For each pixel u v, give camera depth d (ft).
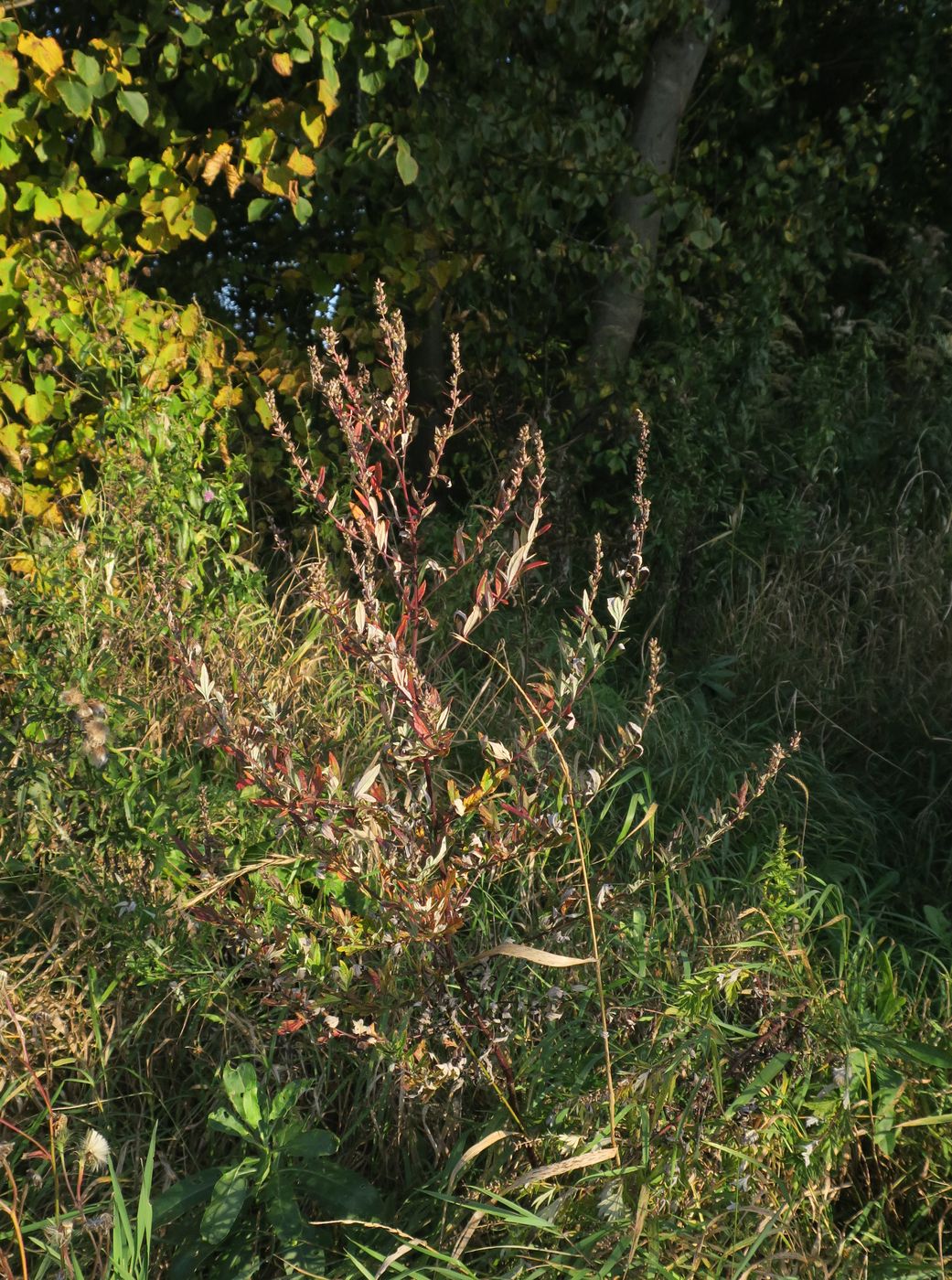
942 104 22.43
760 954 8.32
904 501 17.63
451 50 18.06
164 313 14.85
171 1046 8.14
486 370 18.33
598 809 10.96
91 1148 6.15
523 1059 7.53
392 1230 6.02
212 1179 6.76
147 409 12.69
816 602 16.10
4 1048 7.56
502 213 17.47
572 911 7.25
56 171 14.49
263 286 17.42
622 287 18.79
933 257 21.26
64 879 8.76
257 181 15.58
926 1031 8.04
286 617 13.50
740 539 17.03
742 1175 6.75
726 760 12.66
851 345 20.45
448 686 12.69
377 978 6.80
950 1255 6.83
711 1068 7.09
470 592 14.33
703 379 18.31
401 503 16.65
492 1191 6.65
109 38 14.16
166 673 11.27
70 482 14.32
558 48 19.31
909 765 13.03
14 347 13.92
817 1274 6.33
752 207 20.33
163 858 8.40
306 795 6.49
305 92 16.06
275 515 16.76
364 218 17.34
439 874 6.88
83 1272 6.45
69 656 10.11
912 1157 7.30
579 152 17.53
